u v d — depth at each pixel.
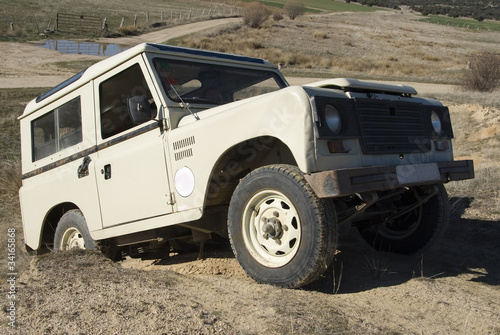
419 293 3.97
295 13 84.44
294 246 3.81
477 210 7.21
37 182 6.45
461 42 77.19
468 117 16.80
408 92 4.57
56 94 6.10
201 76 5.18
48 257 4.98
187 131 4.42
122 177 5.07
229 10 93.44
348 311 3.51
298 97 3.71
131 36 58.28
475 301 3.85
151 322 3.15
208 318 3.22
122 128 5.22
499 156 11.86
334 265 4.73
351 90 4.12
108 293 3.71
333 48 58.28
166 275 4.40
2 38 49.66
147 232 5.18
